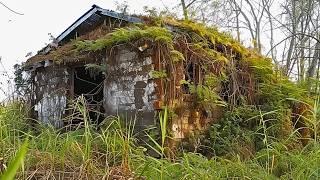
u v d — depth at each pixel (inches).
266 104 350.0
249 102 358.3
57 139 207.2
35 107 401.7
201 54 322.0
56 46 403.5
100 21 380.8
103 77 370.3
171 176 178.9
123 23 350.6
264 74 371.6
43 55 395.5
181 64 305.0
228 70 347.6
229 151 293.3
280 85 368.2
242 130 323.6
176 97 301.4
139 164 179.5
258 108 354.0
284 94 366.3
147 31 287.3
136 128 302.4
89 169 162.1
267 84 366.3
